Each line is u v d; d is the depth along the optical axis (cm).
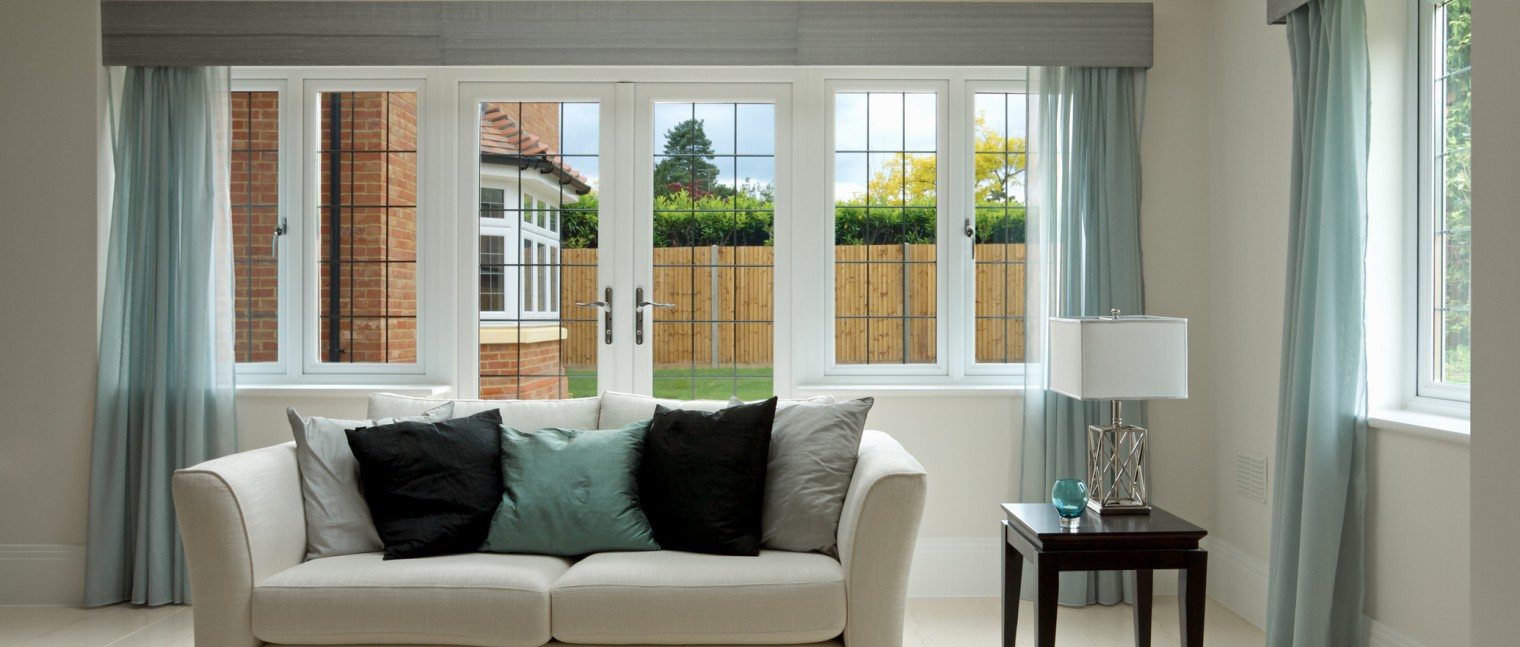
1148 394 282
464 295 407
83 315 381
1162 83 395
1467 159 282
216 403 383
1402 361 302
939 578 392
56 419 381
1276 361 344
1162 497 392
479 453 291
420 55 392
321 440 288
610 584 252
